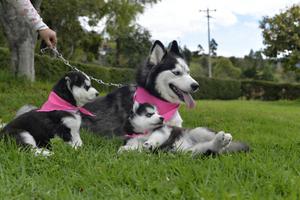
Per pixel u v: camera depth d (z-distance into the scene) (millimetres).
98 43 10414
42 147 1574
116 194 1050
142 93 1937
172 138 1593
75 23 8898
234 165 1335
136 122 1642
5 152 1429
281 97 12984
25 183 1127
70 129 1627
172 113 1908
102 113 2039
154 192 1080
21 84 4242
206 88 12078
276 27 10609
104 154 1456
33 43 4500
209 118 3404
